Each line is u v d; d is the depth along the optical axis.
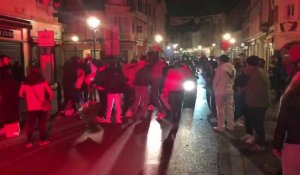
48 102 8.73
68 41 33.97
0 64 9.49
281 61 15.79
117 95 11.12
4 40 17.16
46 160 7.54
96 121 11.52
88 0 37.22
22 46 18.94
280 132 3.83
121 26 38.59
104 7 37.12
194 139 9.17
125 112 12.37
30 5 19.58
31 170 6.95
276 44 26.14
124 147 8.45
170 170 6.83
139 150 8.20
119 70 11.15
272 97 17.25
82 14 36.97
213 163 7.20
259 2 35.53
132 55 39.12
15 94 9.59
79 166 7.13
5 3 17.11
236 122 10.94
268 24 30.20
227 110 10.09
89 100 15.27
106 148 8.39
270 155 7.68
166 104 12.14
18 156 7.86
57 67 23.41
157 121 11.51
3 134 9.86
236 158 7.50
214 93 10.42
